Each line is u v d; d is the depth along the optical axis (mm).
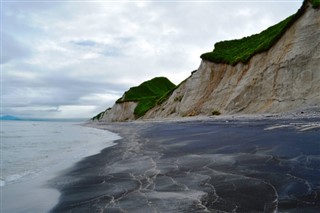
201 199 6953
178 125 34156
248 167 9438
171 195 7508
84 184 9961
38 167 14617
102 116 144750
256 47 46062
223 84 47062
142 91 136250
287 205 5992
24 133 53781
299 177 7688
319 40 32406
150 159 13320
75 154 18875
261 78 38312
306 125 16984
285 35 37719
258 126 19984
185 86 64812
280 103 33469
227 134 18250
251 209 6016
